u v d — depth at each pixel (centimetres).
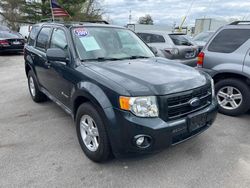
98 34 401
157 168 305
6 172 296
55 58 349
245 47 443
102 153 296
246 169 303
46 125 432
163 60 395
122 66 334
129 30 463
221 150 347
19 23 3127
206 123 326
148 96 267
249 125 433
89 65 337
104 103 278
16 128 419
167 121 274
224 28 475
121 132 269
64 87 379
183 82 293
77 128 338
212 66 479
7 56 1420
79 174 293
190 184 276
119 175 292
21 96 612
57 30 427
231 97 469
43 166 308
